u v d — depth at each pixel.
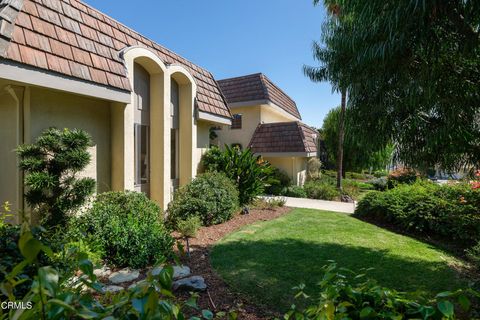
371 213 8.95
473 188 7.52
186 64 9.33
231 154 9.70
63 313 0.98
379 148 4.19
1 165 4.94
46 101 4.96
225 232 6.90
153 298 1.03
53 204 4.39
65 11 5.25
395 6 3.05
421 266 4.88
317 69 11.73
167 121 7.64
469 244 6.34
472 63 3.38
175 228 6.82
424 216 7.28
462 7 2.87
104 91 5.32
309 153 14.80
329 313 1.36
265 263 4.75
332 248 5.70
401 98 3.71
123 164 6.25
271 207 10.32
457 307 3.22
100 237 4.43
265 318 3.12
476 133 3.58
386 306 1.54
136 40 7.18
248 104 16.53
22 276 1.69
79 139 4.48
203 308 3.30
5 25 3.79
